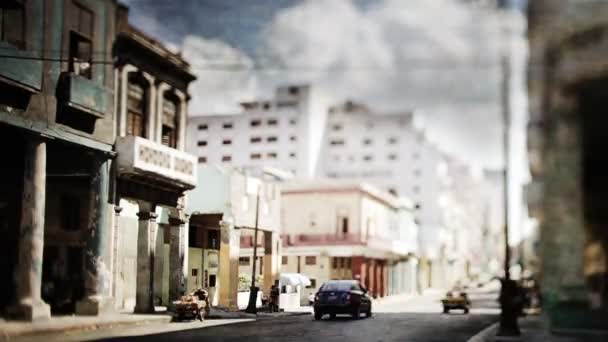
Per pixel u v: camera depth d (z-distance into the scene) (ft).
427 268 301.63
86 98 86.69
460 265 360.48
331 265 190.39
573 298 73.10
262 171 195.31
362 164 306.14
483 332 82.17
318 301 105.19
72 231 100.12
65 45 86.38
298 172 275.39
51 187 96.48
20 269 79.00
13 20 78.59
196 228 126.82
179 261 107.65
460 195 370.32
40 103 81.61
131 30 97.66
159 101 105.81
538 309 121.29
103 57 92.99
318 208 193.57
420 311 140.56
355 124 304.71
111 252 93.71
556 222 74.02
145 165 95.76
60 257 97.81
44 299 94.12
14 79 75.92
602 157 78.48
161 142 107.24
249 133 276.41
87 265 91.45
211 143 274.77
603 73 69.05
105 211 92.32
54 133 83.66
